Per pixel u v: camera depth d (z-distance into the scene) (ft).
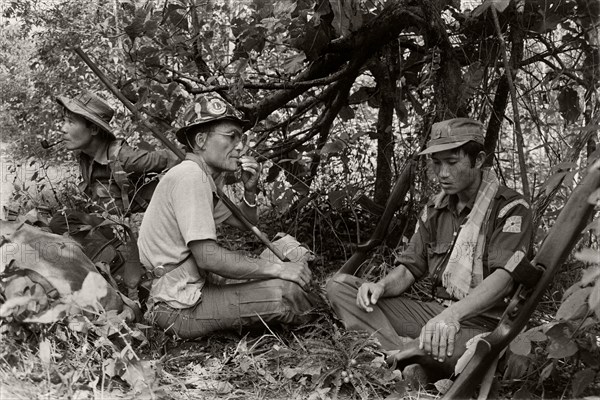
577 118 15.20
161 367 10.91
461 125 11.10
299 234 17.25
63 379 9.66
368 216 17.99
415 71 16.67
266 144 19.75
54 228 13.93
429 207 12.16
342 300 11.80
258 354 11.92
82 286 10.60
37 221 13.17
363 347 11.10
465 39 15.44
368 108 21.89
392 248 16.24
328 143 15.79
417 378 10.80
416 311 11.98
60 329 10.71
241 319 12.03
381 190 17.29
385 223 13.24
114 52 16.74
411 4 14.99
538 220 12.91
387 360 11.10
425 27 14.38
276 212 17.63
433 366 10.91
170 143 13.70
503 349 9.98
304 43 14.94
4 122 18.90
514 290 10.66
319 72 16.98
